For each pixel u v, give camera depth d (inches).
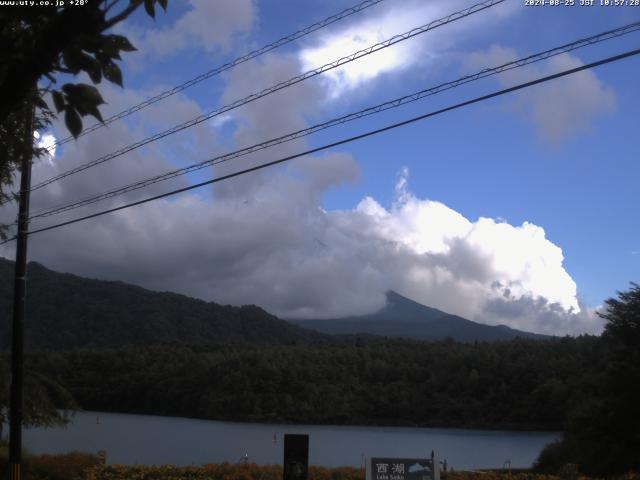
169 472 799.1
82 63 144.0
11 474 679.1
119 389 4655.5
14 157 251.0
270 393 4419.3
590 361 3996.1
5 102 135.9
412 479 512.7
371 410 4512.8
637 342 1507.1
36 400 969.5
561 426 3924.7
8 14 137.3
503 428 4082.2
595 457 1393.9
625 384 1414.9
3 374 943.0
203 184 598.5
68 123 141.9
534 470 1400.1
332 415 4414.4
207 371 4598.9
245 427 3809.1
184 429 3469.5
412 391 4621.1
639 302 1524.4
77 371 4803.2
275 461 1911.9
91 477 774.5
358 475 796.0
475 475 877.2
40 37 137.3
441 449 2795.3
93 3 135.8
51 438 2640.3
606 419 1412.4
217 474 797.2
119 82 146.2
